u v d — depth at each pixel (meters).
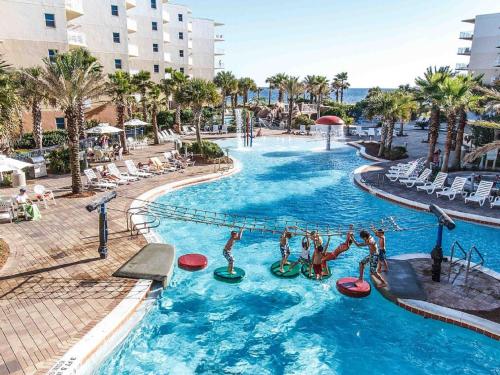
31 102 27.78
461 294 11.56
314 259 13.24
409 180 24.73
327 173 29.52
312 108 71.50
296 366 9.47
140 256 13.40
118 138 39.78
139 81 38.69
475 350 9.91
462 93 24.22
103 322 9.67
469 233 17.36
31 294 10.95
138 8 60.03
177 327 10.74
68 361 8.21
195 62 80.62
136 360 9.41
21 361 8.19
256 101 85.38
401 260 13.88
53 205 19.61
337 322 11.09
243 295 12.42
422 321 10.82
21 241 14.84
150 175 26.52
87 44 46.06
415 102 34.78
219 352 9.88
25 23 35.97
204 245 16.27
